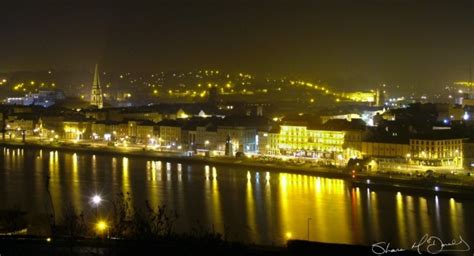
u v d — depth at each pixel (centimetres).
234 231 15325
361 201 19675
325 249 7431
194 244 8119
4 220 10725
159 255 7794
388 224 16438
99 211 15888
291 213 17650
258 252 7856
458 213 17925
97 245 8119
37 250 7912
